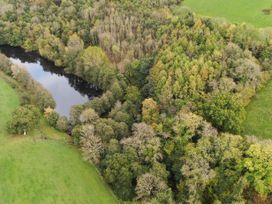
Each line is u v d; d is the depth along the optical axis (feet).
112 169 373.61
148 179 348.59
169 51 496.64
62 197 374.43
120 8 650.02
